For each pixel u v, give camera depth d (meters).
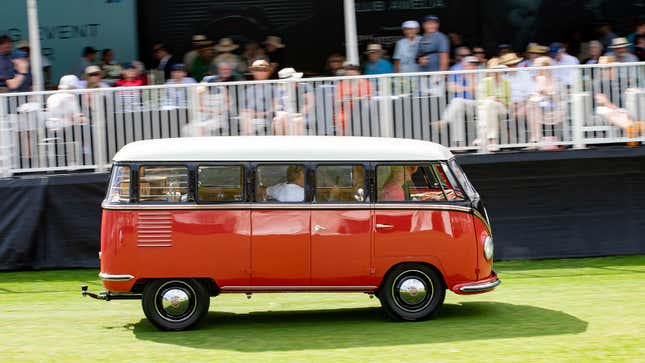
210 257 14.67
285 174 14.83
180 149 14.79
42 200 19.70
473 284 15.03
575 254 20.36
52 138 19.64
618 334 14.16
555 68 19.91
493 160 19.84
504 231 20.19
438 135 19.78
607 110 20.00
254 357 13.16
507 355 13.02
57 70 24.62
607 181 20.31
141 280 14.68
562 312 15.79
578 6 25.47
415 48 21.52
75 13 24.59
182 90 19.58
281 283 14.80
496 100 19.80
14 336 14.76
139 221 14.63
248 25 25.33
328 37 25.44
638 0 25.44
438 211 14.95
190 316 14.81
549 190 20.19
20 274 19.66
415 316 15.09
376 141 15.25
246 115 19.55
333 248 14.80
